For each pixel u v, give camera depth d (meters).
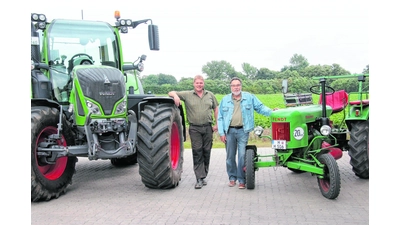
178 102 6.43
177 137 6.87
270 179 7.09
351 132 6.88
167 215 5.02
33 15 6.43
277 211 5.13
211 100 6.71
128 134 6.11
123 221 4.80
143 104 6.44
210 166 8.45
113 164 8.70
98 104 5.93
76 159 6.34
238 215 4.98
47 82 6.54
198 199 5.78
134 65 7.61
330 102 7.73
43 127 5.64
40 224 4.71
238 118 6.31
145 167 6.02
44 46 6.80
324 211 5.11
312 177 7.22
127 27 7.47
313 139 6.09
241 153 6.34
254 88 30.83
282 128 6.01
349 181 6.84
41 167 5.86
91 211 5.23
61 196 6.05
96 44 7.20
